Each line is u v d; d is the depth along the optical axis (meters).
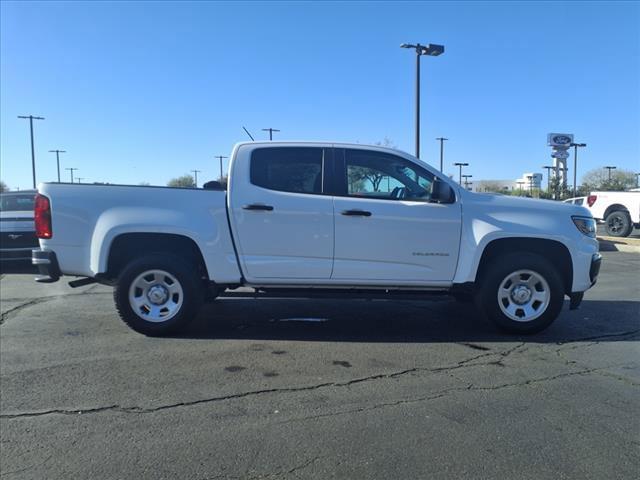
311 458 3.26
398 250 5.79
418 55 22.22
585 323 6.60
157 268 5.76
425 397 4.19
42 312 7.15
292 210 5.72
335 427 3.66
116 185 5.79
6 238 10.57
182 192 5.79
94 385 4.43
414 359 5.12
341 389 4.35
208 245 5.74
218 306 7.39
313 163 5.87
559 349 5.47
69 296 8.37
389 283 5.84
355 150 5.91
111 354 5.26
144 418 3.81
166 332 5.84
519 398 4.18
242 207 5.73
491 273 5.85
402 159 5.93
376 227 5.75
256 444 3.43
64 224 5.72
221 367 4.87
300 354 5.26
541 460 3.24
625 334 6.08
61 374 4.69
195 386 4.41
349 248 5.77
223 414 3.87
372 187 5.89
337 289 5.95
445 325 6.43
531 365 4.96
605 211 18.25
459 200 5.85
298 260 5.79
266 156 5.86
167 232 5.71
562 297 5.87
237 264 5.79
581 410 3.96
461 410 3.95
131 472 3.11
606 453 3.33
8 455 3.31
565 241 5.87
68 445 3.43
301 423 3.72
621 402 4.11
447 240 5.82
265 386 4.41
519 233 5.79
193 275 5.80
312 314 6.94
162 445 3.42
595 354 5.32
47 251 5.73
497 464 3.19
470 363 5.01
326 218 5.74
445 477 3.06
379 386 4.42
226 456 3.28
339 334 5.99
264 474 3.09
